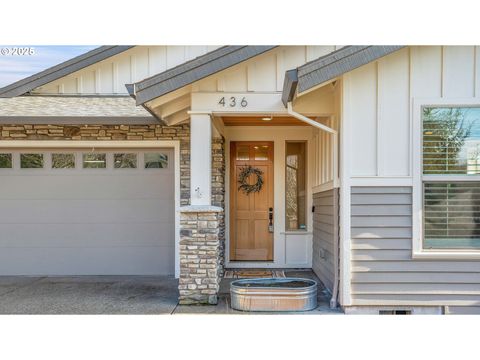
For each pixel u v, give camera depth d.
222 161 8.52
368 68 5.81
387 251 5.77
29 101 8.62
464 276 5.75
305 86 5.31
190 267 6.23
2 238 8.52
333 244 6.45
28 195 8.54
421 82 5.79
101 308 6.10
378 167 5.77
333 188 6.26
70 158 8.55
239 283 6.43
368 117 5.80
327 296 6.77
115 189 8.58
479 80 5.77
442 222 5.77
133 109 8.11
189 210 6.12
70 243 8.56
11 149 8.48
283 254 9.23
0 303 6.40
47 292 7.09
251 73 6.29
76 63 8.82
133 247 8.57
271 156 9.31
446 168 5.78
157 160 8.57
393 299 5.77
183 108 6.89
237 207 9.32
